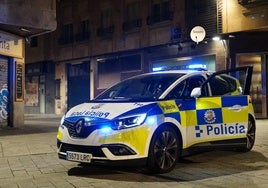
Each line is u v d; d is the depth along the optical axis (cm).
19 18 1345
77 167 744
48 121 2058
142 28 2309
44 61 3062
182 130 693
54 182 629
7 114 1570
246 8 1814
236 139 789
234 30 1850
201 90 744
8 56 1545
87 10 2750
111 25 2561
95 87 2683
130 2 2403
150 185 598
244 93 843
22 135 1288
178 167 728
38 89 3180
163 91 705
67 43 2919
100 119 627
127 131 616
